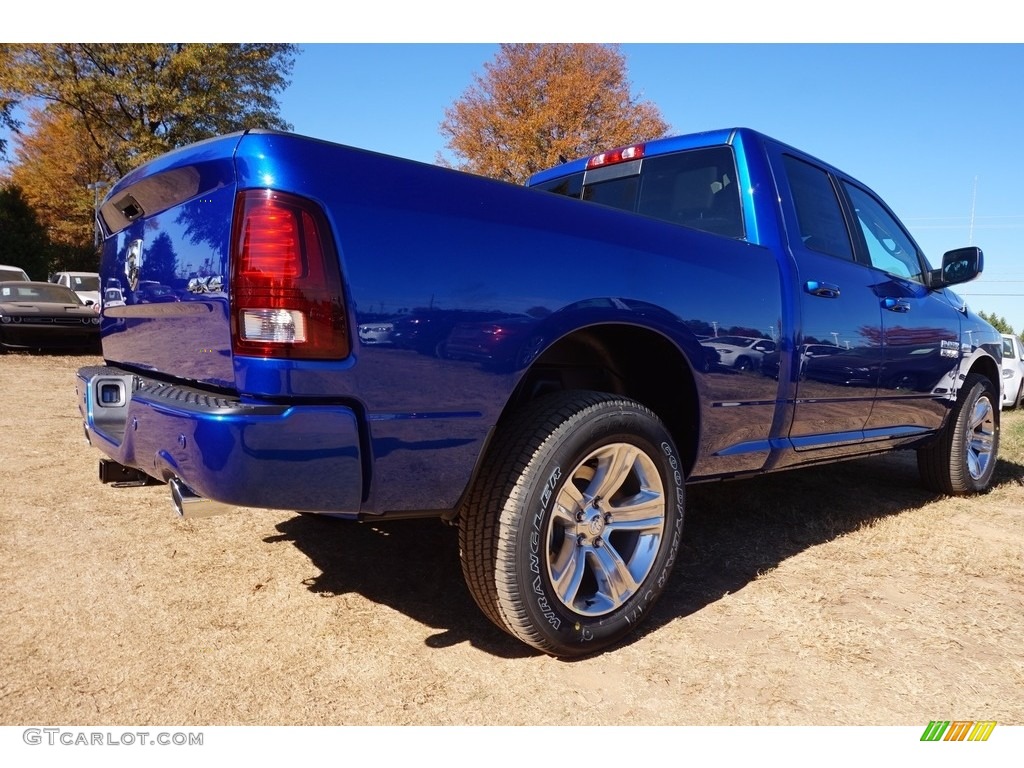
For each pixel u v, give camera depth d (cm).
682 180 351
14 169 3431
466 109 2572
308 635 239
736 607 275
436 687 211
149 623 242
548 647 222
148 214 236
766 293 290
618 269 234
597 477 234
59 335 1132
